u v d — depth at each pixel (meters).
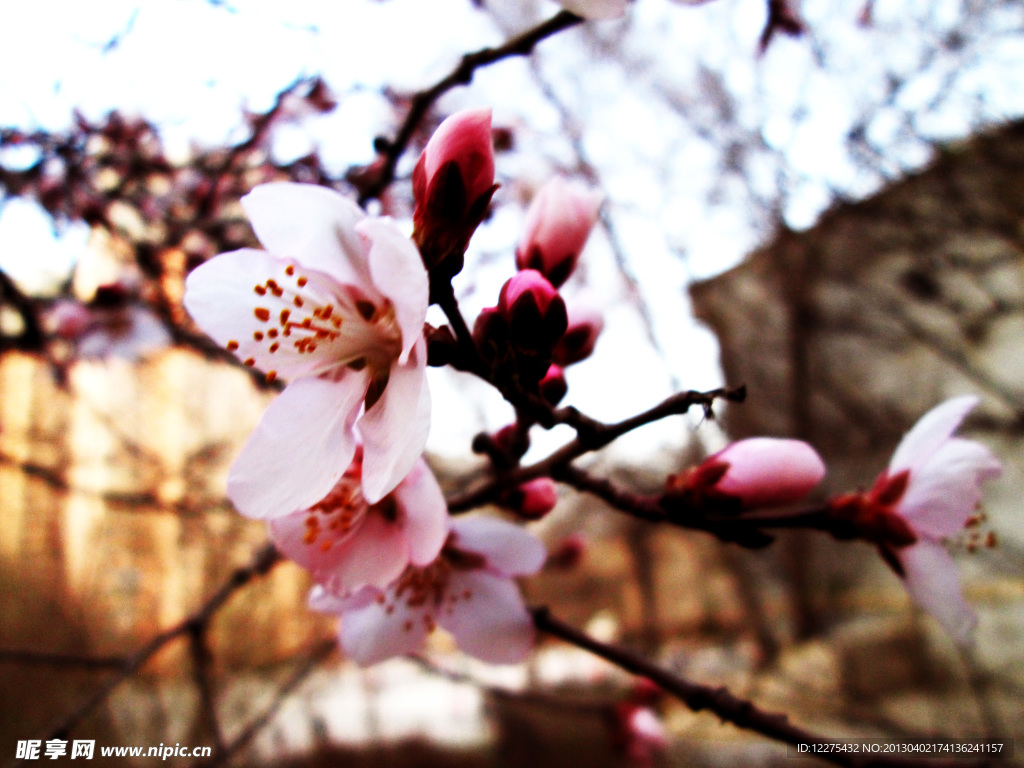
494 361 1.22
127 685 6.05
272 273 1.45
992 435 10.02
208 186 3.58
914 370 9.89
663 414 1.19
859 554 11.20
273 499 1.25
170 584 6.48
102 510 6.37
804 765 7.08
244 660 6.40
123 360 3.98
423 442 0.99
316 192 1.25
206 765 2.62
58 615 6.35
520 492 1.67
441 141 1.20
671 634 12.41
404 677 10.09
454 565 1.75
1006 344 9.62
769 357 9.56
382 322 1.42
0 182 3.44
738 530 1.55
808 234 8.07
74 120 3.48
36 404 5.13
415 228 1.24
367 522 1.43
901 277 8.04
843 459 8.30
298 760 7.53
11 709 5.98
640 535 10.12
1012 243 7.20
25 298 3.57
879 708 7.65
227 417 5.43
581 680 8.60
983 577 10.10
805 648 9.41
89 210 3.46
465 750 8.48
